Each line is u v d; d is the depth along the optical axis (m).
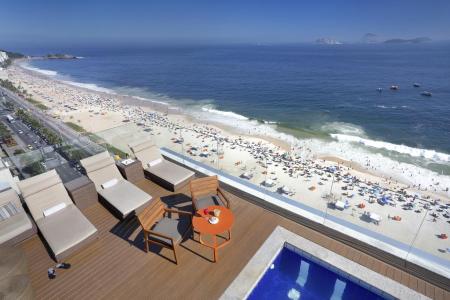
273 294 3.84
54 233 4.12
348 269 3.63
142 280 3.55
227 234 4.31
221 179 5.78
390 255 3.80
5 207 4.20
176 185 5.50
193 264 3.79
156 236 3.86
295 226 4.45
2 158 5.46
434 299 3.21
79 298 3.33
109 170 5.40
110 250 4.06
